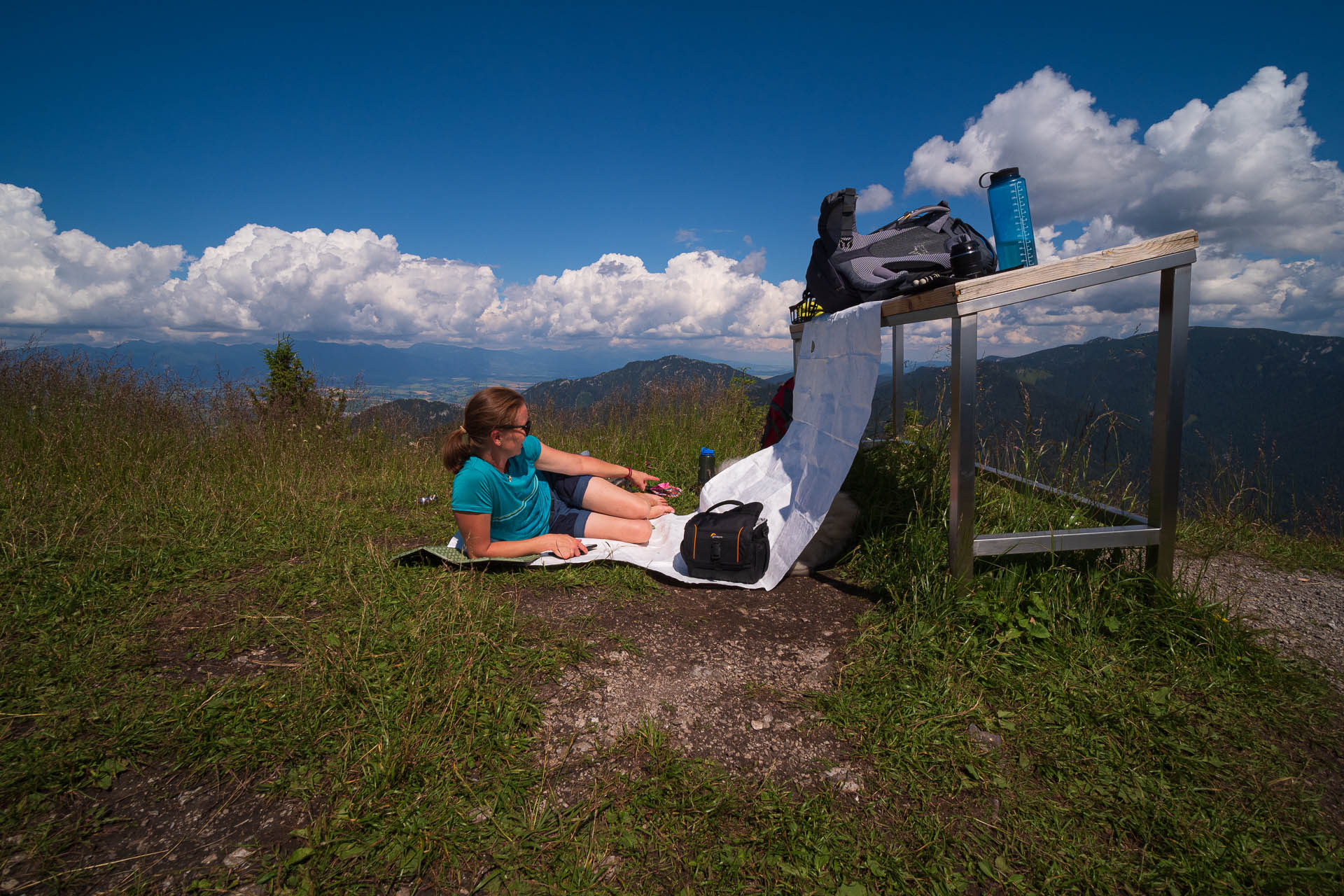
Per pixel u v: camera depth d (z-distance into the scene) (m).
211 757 1.65
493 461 3.04
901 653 2.24
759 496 3.72
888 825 1.53
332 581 2.80
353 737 1.72
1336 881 1.35
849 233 3.46
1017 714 1.94
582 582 2.93
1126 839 1.49
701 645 2.40
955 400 2.37
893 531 3.24
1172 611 2.36
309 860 1.35
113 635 2.25
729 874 1.36
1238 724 1.89
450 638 2.22
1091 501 2.97
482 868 1.36
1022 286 2.28
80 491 4.00
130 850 1.37
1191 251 2.33
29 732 1.72
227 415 5.88
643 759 1.74
